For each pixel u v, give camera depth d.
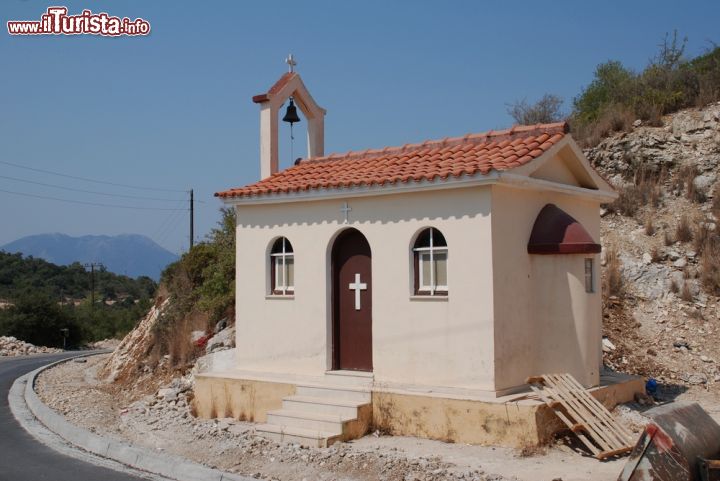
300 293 13.08
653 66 25.62
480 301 10.81
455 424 10.48
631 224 20.23
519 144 12.05
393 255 11.84
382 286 11.96
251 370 13.71
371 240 12.12
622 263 18.69
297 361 13.07
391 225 11.89
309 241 12.98
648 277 18.09
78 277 91.69
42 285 83.12
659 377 14.59
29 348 37.56
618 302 17.42
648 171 21.75
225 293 19.30
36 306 47.97
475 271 10.88
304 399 11.78
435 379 11.30
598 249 11.41
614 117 23.72
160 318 20.31
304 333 13.01
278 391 12.43
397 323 11.76
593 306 11.93
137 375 18.88
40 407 14.89
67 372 23.16
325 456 9.62
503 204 11.04
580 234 11.23
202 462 9.96
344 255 12.83
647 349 15.70
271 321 13.49
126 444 10.85
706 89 23.34
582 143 23.77
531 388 11.19
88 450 11.05
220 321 18.83
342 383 12.17
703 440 7.06
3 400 16.80
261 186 13.74
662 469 6.92
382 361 11.91
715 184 20.36
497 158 11.32
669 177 21.45
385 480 8.57
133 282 99.94
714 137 21.66
